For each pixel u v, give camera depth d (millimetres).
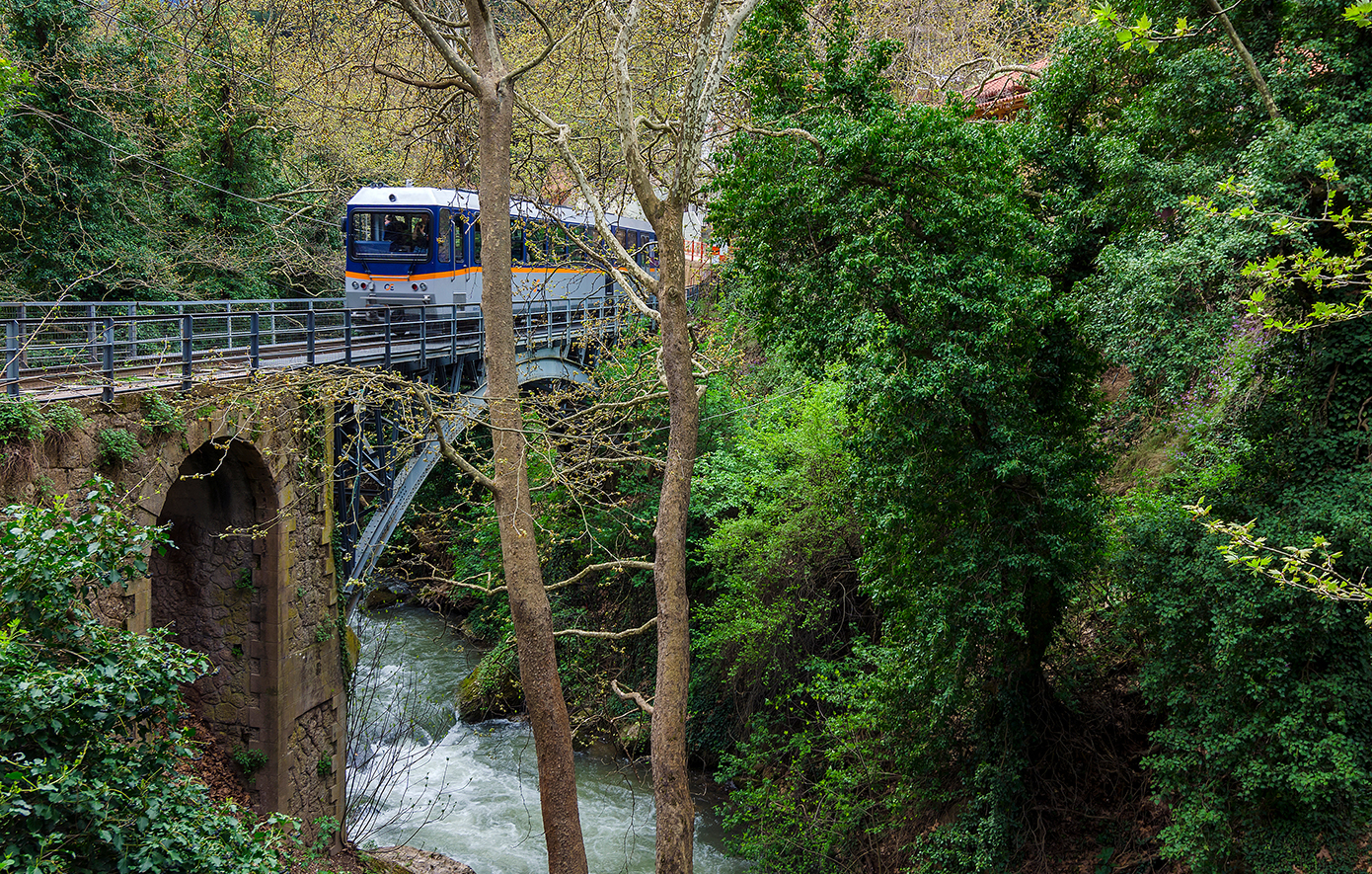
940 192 8781
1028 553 9914
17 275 17062
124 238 19297
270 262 23188
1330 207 7871
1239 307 8195
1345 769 7500
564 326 21938
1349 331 8203
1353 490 7879
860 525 14250
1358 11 5508
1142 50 9906
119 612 10273
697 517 19422
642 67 13875
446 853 14281
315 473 13711
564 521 18625
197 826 6582
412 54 13680
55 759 5625
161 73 18469
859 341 8961
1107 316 8789
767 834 12922
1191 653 9141
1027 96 12219
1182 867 9758
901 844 12094
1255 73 8422
